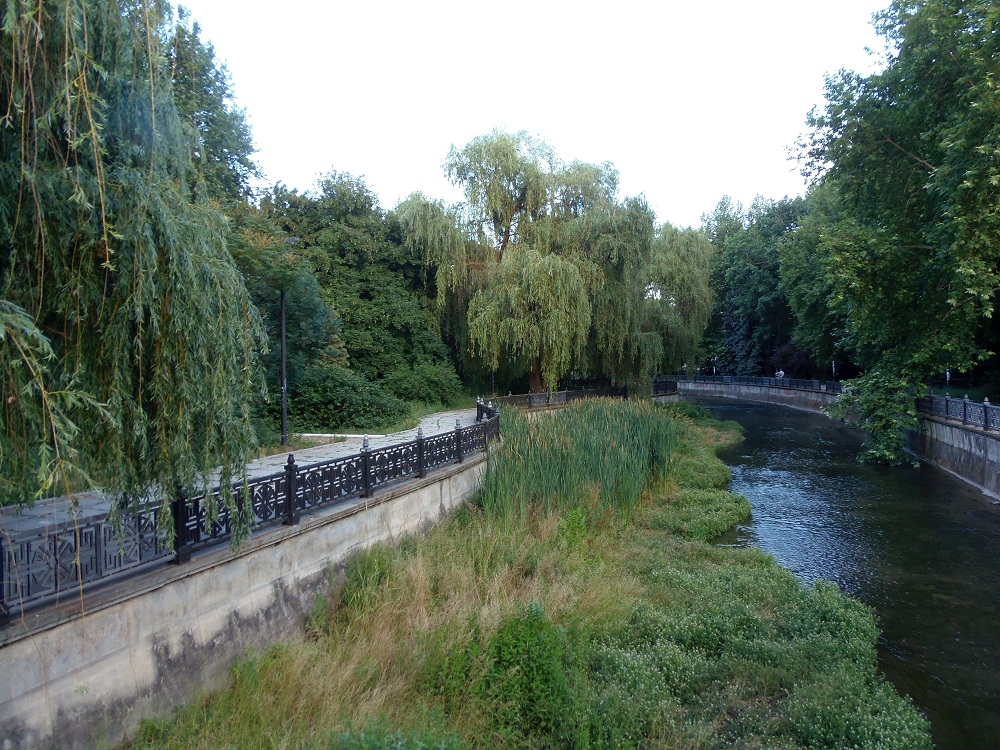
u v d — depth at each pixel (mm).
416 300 24969
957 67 12727
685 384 62500
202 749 4215
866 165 15375
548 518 9945
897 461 18547
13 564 3754
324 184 25266
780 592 8172
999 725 5715
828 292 27484
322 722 4617
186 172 4531
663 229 32656
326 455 12344
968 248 11422
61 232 3625
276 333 16188
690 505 13164
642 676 5848
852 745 5012
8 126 3361
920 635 7551
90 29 3826
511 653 5754
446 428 17391
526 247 21578
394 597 6730
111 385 3838
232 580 5461
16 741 3699
